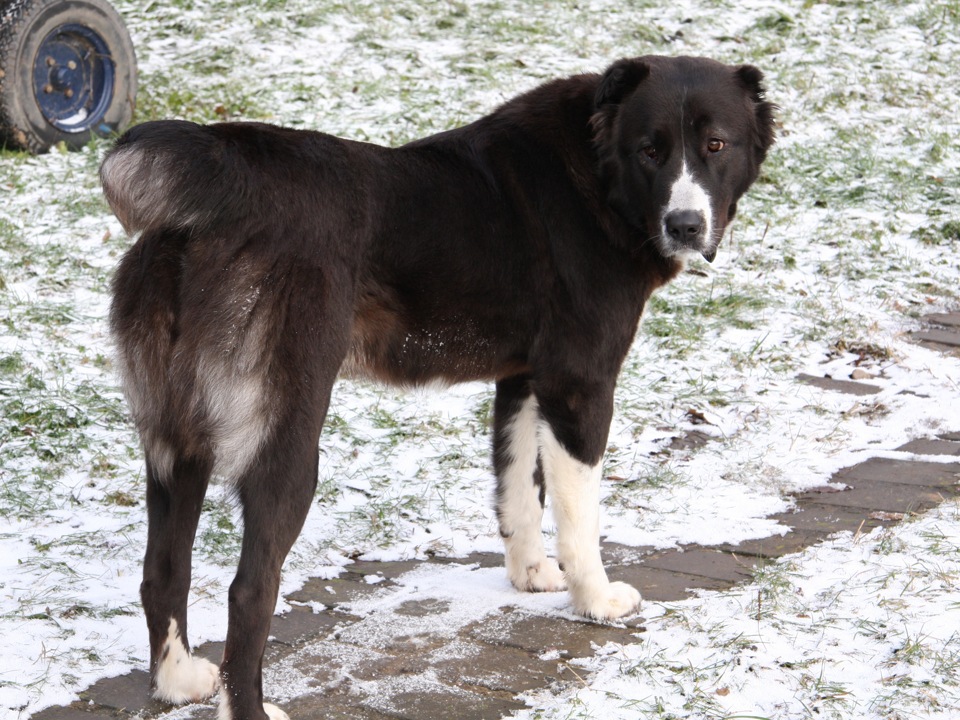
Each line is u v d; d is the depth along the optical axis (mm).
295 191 5219
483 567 7035
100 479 7879
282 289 5090
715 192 6051
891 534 6887
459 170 6031
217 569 6820
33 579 6473
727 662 5418
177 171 4922
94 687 5500
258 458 5035
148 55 18031
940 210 13734
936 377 9805
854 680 5262
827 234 13148
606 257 6156
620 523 7473
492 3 20406
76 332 10125
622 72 6047
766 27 19781
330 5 19844
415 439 8766
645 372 9953
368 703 5340
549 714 5090
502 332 6148
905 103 17312
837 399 9523
